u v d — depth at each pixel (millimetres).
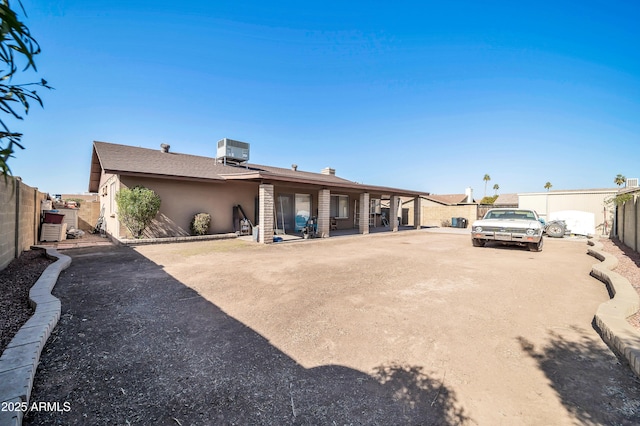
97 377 2414
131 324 3529
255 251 9406
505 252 9914
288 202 16375
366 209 15953
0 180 5582
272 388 2330
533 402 2178
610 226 16234
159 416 1977
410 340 3207
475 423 1958
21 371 2145
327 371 2592
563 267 7301
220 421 1947
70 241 11766
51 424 1861
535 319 3830
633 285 5188
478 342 3168
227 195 14023
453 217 23547
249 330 3434
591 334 3377
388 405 2137
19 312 3629
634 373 2555
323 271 6578
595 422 1967
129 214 10594
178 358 2762
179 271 6398
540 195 18281
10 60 1038
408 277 6102
